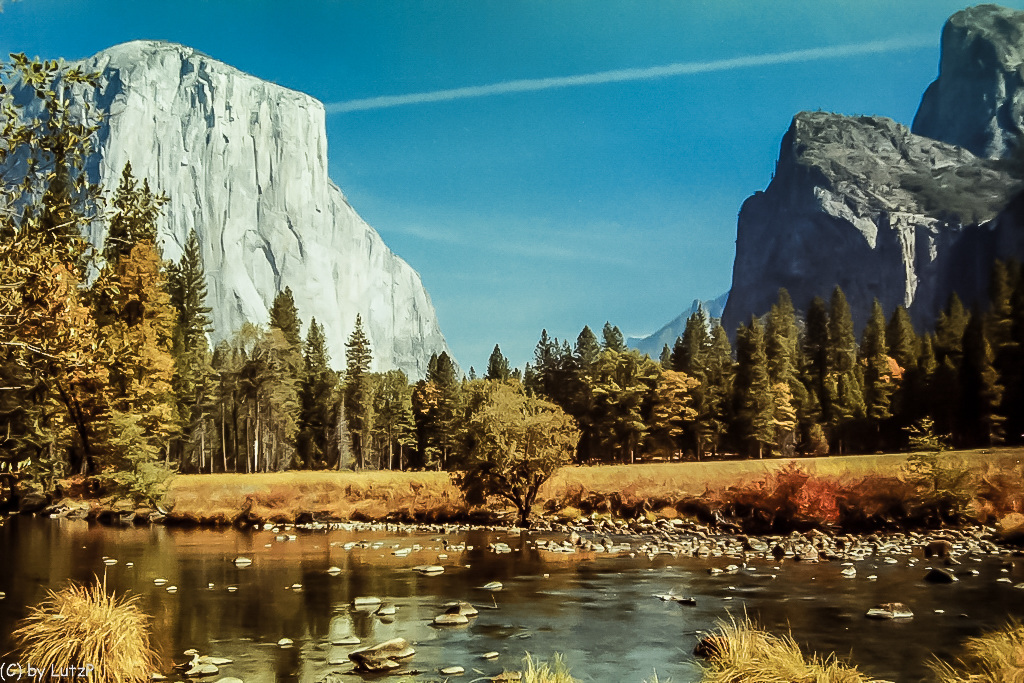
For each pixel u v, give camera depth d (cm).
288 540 3719
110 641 1305
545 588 2303
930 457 4403
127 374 5409
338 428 12700
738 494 4534
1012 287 10719
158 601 2055
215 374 10325
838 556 3048
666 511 4709
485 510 5006
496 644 1602
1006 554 3188
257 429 10344
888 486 4384
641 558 3042
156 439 6284
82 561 2848
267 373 10350
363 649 1455
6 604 1916
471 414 5019
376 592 2217
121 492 5091
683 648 1565
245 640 1622
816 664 1293
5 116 1138
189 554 3100
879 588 2292
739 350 11781
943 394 10038
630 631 1723
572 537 3566
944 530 4050
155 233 6019
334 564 2814
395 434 13312
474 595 2180
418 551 3247
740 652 1341
